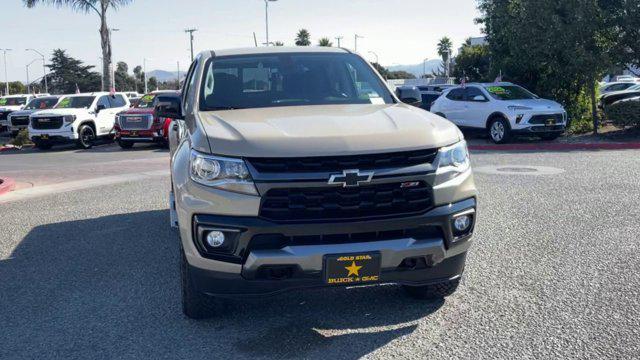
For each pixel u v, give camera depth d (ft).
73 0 108.27
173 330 14.16
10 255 21.56
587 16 56.90
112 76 112.16
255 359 12.52
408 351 12.66
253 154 12.18
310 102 16.51
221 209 12.33
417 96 17.75
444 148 13.01
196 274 13.07
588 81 59.88
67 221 26.89
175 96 17.63
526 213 25.16
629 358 12.03
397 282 13.10
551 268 17.80
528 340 12.97
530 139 60.54
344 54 18.70
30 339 13.94
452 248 13.12
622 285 16.17
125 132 69.10
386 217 12.36
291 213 12.15
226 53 18.43
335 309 15.15
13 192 37.01
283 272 12.53
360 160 12.27
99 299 16.48
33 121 72.95
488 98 58.70
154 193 33.45
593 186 30.99
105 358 12.82
